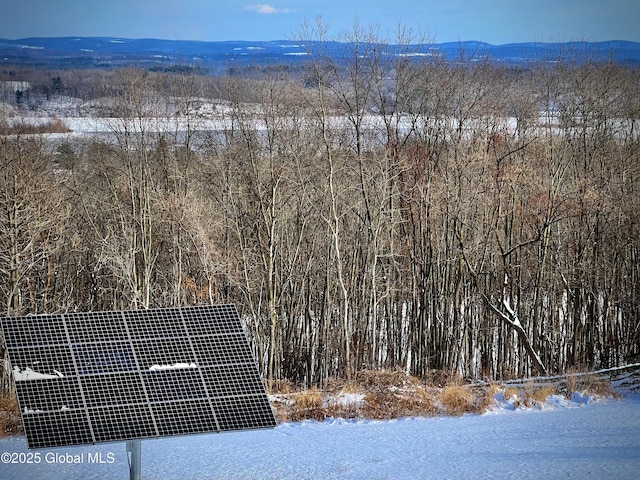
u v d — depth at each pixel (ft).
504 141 157.48
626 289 153.89
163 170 167.63
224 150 160.45
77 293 162.71
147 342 62.49
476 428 92.99
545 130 163.53
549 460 77.41
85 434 55.52
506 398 108.68
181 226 145.89
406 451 82.07
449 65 162.20
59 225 148.05
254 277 153.48
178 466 76.23
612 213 155.74
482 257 148.15
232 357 63.26
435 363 147.43
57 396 57.16
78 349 60.54
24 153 155.94
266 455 80.48
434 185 152.46
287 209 152.87
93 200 169.27
